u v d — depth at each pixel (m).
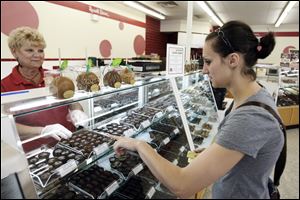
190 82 2.63
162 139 1.68
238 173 0.88
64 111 1.28
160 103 2.06
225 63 0.87
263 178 0.86
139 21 8.43
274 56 11.20
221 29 0.87
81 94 1.30
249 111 0.80
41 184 0.99
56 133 1.19
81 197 1.07
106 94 1.45
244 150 0.75
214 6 7.35
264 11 7.91
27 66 1.68
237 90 0.91
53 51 4.85
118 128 1.54
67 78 1.19
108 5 6.55
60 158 1.13
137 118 1.73
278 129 0.81
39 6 4.45
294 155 3.74
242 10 7.88
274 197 1.04
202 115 2.56
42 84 1.75
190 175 0.78
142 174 1.39
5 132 0.86
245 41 0.84
